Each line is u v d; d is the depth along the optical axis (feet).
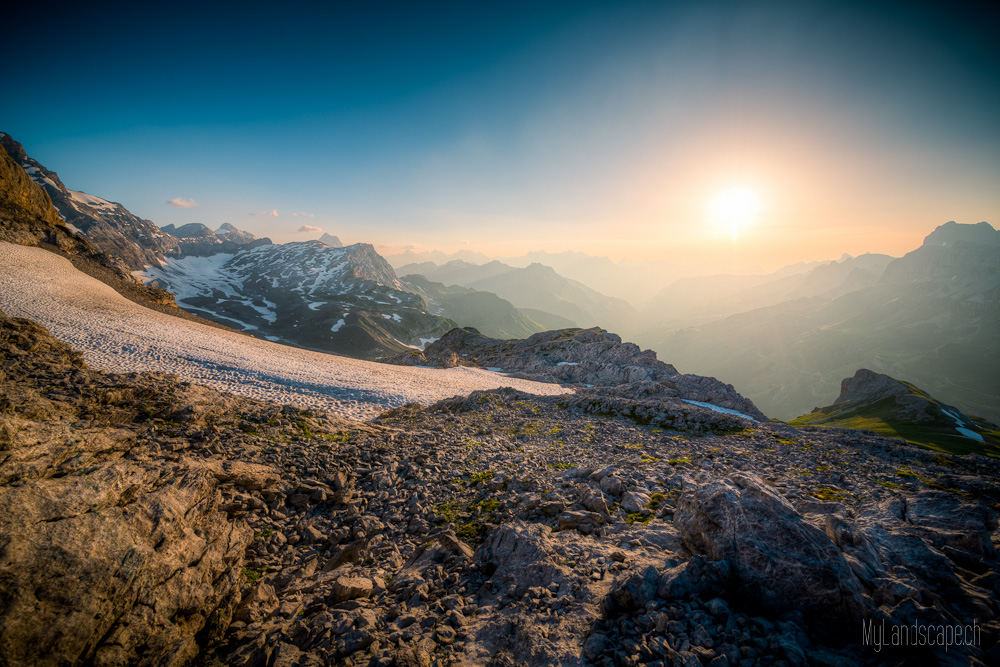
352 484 47.32
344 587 26.45
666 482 49.34
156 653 18.88
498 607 24.80
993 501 45.03
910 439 265.13
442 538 33.86
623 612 22.43
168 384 67.97
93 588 18.47
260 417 62.39
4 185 280.92
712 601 21.38
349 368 192.44
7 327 64.18
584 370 270.05
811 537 23.44
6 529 18.07
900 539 27.14
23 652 15.64
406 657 19.72
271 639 21.57
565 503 40.93
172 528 24.45
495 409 112.88
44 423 26.11
